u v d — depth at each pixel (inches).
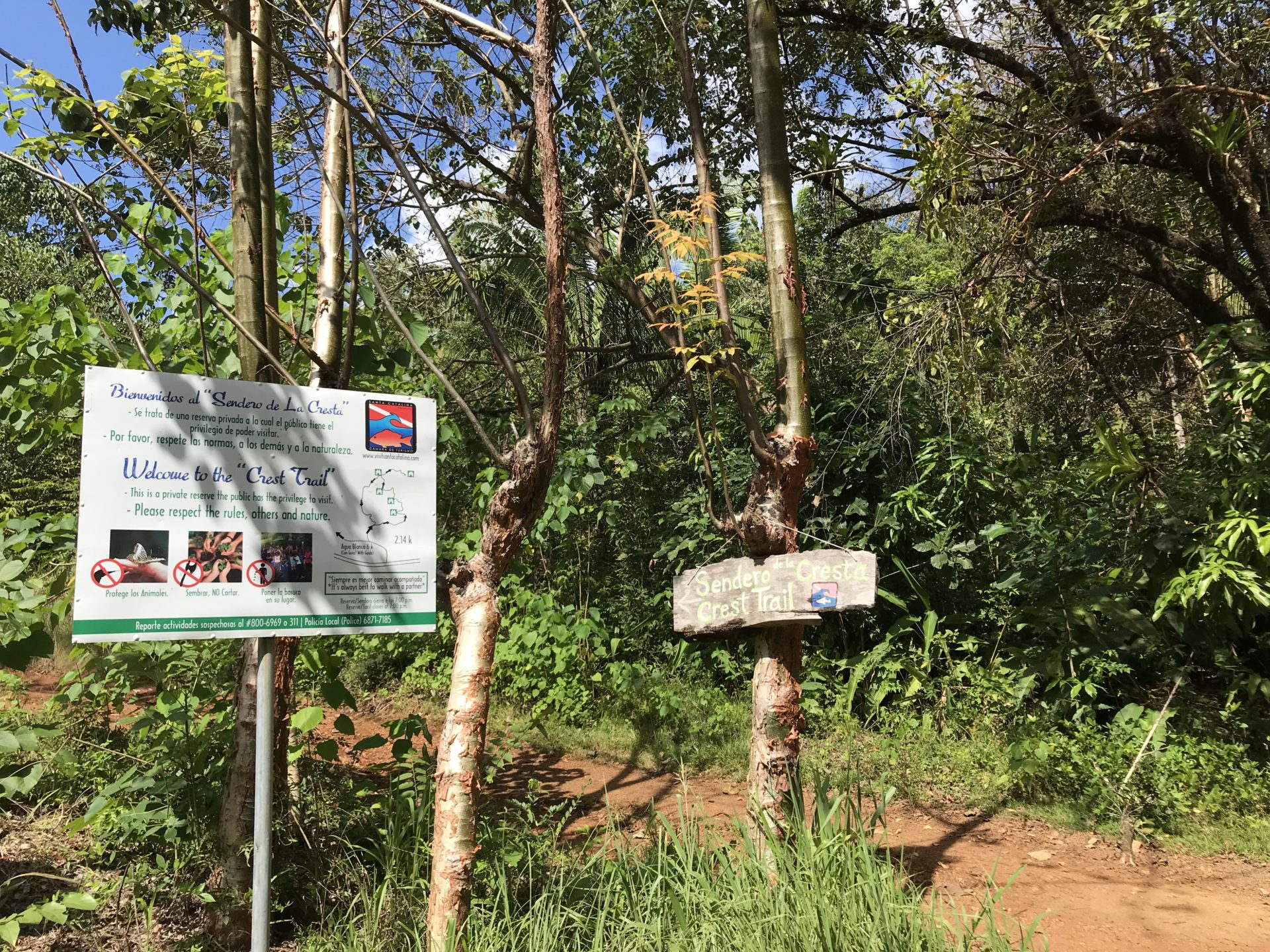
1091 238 321.1
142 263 180.5
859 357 327.3
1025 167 245.0
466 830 118.7
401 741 173.5
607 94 164.9
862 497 309.0
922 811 219.9
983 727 251.4
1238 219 257.3
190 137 146.6
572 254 289.4
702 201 165.3
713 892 124.5
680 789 236.7
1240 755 217.6
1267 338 243.6
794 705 158.6
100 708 213.5
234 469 105.0
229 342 175.6
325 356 143.7
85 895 126.2
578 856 163.9
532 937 119.3
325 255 148.7
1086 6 255.1
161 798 154.9
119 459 98.7
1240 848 187.8
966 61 285.9
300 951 133.6
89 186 151.9
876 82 310.5
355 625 110.2
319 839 154.9
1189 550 223.3
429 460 118.7
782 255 168.1
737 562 159.0
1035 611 254.5
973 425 310.2
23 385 169.9
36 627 142.2
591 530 397.7
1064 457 292.4
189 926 143.3
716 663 324.5
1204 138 226.7
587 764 266.4
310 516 109.1
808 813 146.3
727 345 163.2
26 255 521.0
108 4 189.2
